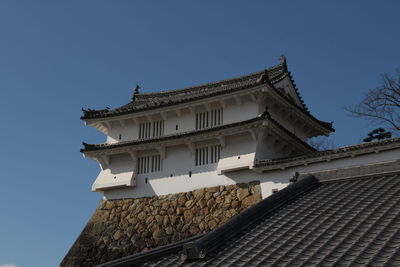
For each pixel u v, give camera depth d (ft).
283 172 92.53
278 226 37.01
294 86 117.50
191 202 102.58
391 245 29.32
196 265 32.91
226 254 33.55
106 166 118.21
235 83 121.80
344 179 45.62
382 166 44.27
